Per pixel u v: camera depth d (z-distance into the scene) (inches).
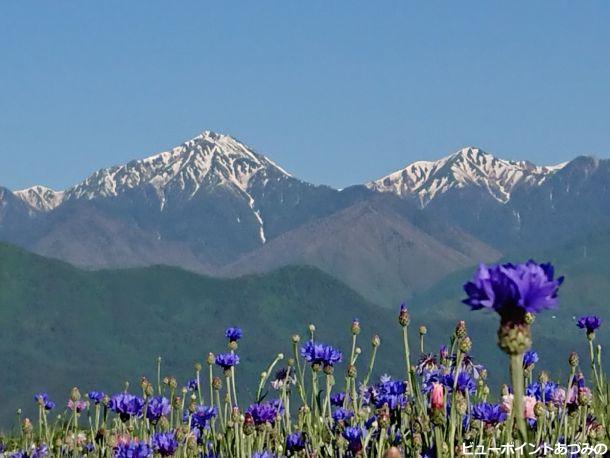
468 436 469.7
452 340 534.3
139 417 571.2
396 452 339.9
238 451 518.3
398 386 519.8
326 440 537.0
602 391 562.9
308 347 558.9
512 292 286.8
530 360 568.1
